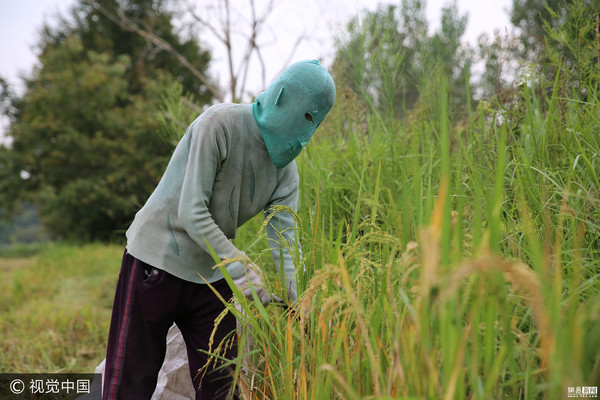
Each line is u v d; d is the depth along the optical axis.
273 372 1.68
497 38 2.51
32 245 16.95
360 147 3.08
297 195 2.18
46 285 7.25
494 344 1.17
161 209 1.97
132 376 1.95
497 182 0.97
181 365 2.32
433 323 1.11
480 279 0.98
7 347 3.96
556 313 0.92
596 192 1.77
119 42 21.48
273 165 2.05
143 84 19.44
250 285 1.62
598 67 2.29
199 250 1.97
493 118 2.41
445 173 0.98
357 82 3.23
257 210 2.12
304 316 1.49
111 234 16.86
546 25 2.54
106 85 17.36
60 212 17.67
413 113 3.08
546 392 1.13
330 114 3.51
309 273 1.79
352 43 3.26
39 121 17.48
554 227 1.73
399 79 2.98
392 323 1.27
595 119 2.07
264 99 1.93
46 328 4.48
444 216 1.00
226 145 1.91
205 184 1.87
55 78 17.42
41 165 17.45
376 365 1.15
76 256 10.77
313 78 1.83
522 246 1.69
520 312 1.42
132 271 1.99
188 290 2.00
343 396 1.32
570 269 1.48
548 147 2.19
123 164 16.86
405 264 1.12
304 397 1.44
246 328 1.67
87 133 17.53
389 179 2.63
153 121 15.41
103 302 5.63
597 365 1.03
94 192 16.44
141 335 1.97
